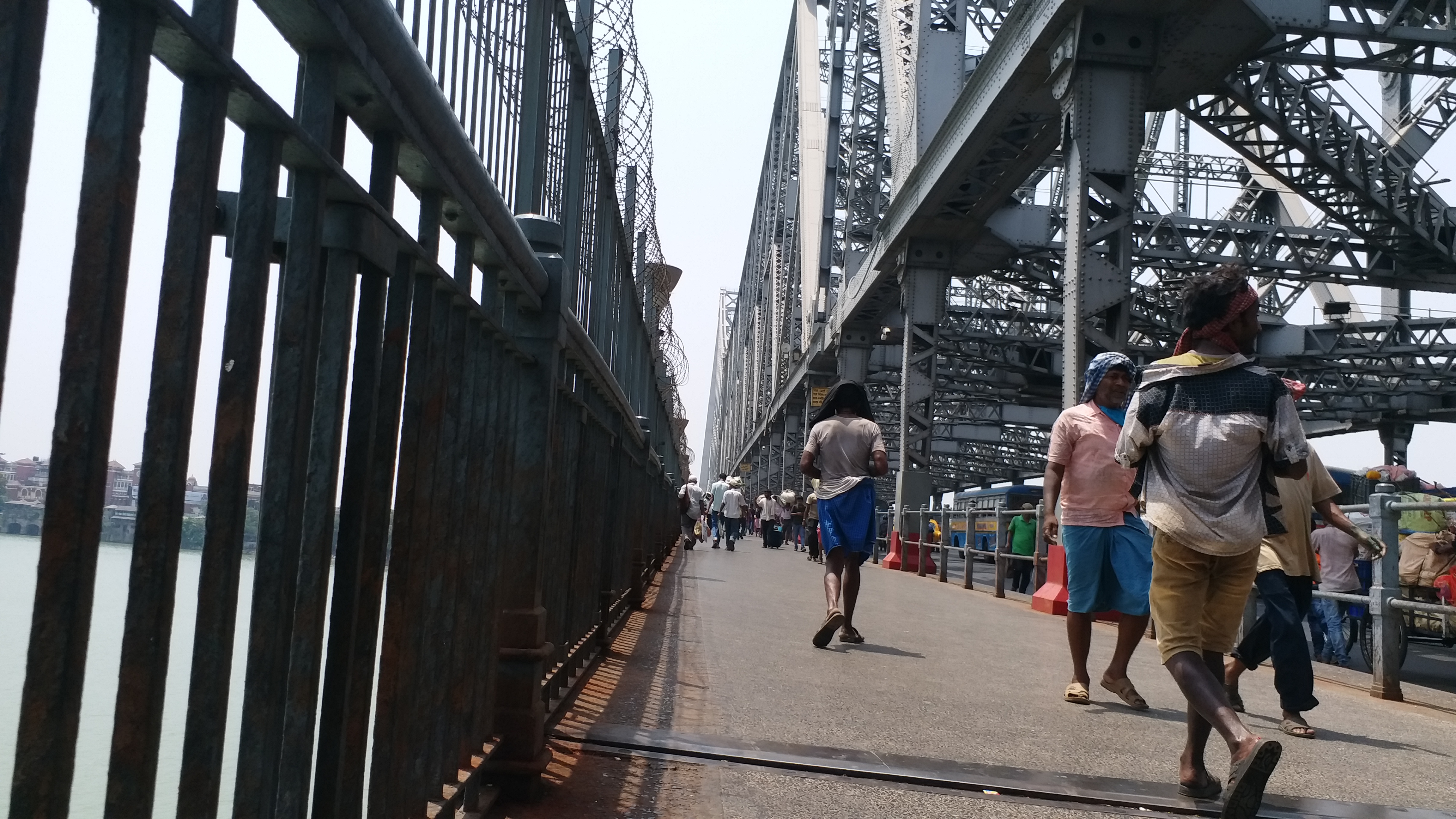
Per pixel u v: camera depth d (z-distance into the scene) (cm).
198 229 117
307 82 148
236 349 130
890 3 2912
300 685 156
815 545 2438
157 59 115
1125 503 580
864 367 4003
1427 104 2645
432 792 236
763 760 383
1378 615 711
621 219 837
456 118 207
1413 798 410
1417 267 2870
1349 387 4175
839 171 4631
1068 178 1502
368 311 177
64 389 101
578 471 472
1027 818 344
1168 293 3359
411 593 207
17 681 124
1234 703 597
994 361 4222
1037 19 1579
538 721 315
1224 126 2284
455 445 238
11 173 88
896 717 493
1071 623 588
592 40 548
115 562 150
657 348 1295
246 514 132
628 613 830
